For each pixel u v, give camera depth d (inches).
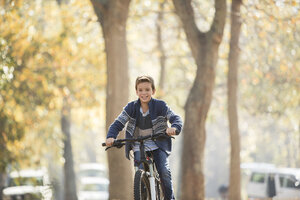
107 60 858.8
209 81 901.2
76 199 1530.5
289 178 1170.0
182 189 892.0
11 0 1006.4
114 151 836.0
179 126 342.3
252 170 1252.5
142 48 1465.3
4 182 1234.0
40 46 1178.6
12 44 1117.1
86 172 2162.9
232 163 1004.6
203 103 898.1
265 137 2400.3
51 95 1266.0
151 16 1337.4
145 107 355.6
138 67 1581.0
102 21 860.0
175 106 1544.0
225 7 899.4
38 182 1154.7
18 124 1122.0
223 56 1263.5
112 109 846.5
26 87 1193.4
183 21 919.7
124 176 831.1
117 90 846.5
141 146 340.5
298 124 1617.9
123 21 855.7
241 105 1531.7
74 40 1234.0
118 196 825.5
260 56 1195.3
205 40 903.1
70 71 1269.7
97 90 1412.4
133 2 1251.2
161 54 1390.3
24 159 1170.0
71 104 1391.5
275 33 1127.6
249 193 1230.9
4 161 1104.8
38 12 1250.6
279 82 1369.3
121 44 853.2
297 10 1026.1
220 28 898.7
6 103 1131.3
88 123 1502.2
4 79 1040.8
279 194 1160.8
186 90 1560.0
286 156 2655.0
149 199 339.0
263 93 1437.0
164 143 349.1
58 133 1443.2
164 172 343.6
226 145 3002.0
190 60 1451.8
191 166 889.5
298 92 1365.7
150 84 350.6
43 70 1222.3
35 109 1283.2
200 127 899.4
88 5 1185.4
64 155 1535.4
